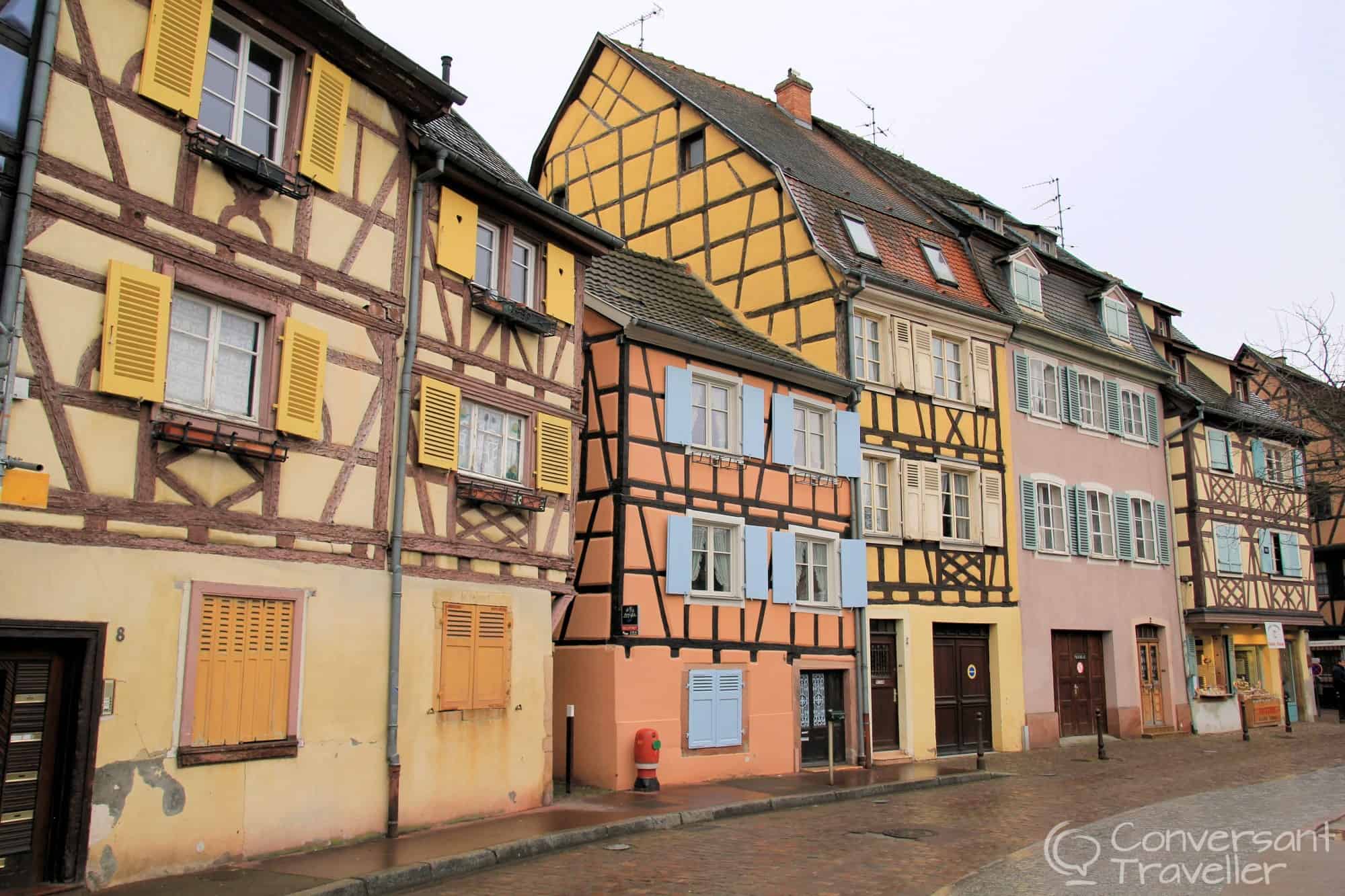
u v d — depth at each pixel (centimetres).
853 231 2000
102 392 811
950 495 2055
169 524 858
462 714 1135
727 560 1612
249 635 916
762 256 1989
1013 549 2134
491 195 1228
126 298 827
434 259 1156
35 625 760
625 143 2291
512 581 1220
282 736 936
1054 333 2295
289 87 1003
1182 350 2897
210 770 873
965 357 2123
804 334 1909
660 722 1458
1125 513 2461
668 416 1543
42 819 774
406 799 1057
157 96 861
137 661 827
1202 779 1582
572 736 1420
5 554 749
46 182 785
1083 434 2391
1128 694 2361
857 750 1755
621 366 1503
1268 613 2797
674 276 1980
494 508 1206
